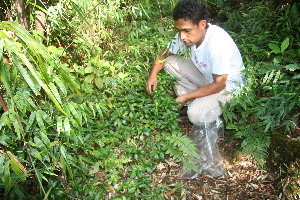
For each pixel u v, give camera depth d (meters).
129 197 2.33
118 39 3.30
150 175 2.57
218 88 2.71
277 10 3.62
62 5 2.56
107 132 2.63
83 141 2.33
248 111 2.81
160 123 2.70
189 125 3.06
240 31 3.84
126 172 2.56
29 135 2.05
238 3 4.38
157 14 3.58
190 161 2.50
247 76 2.86
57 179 2.34
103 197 2.33
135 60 3.19
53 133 2.22
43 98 2.37
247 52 3.19
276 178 2.50
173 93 3.32
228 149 2.81
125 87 2.93
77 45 2.92
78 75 2.97
